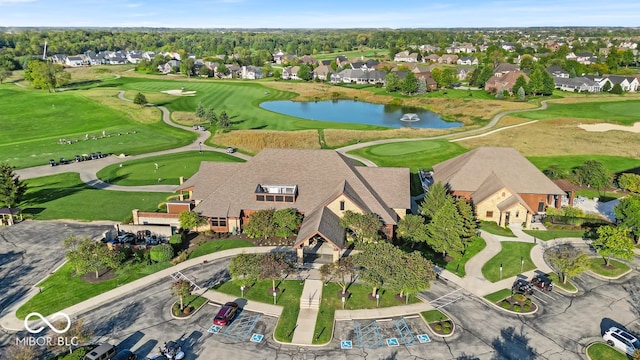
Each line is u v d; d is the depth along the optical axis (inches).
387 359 1446.9
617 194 2994.6
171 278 1929.1
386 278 1659.7
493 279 1931.6
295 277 1932.8
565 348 1499.8
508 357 1456.7
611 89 7313.0
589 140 4306.1
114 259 1910.7
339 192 2236.7
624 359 1440.7
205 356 1454.2
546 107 6146.7
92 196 2974.9
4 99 6525.6
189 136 4702.3
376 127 5236.2
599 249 2033.7
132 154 4040.4
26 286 1876.2
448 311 1700.3
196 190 2522.1
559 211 2561.5
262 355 1462.8
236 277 1748.3
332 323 1621.6
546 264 2060.8
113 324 1616.6
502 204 2495.1
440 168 3038.9
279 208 2346.2
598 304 1748.3
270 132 4798.2
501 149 2780.5
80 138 4628.4
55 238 2348.7
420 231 2133.4
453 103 6786.4
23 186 2733.8
